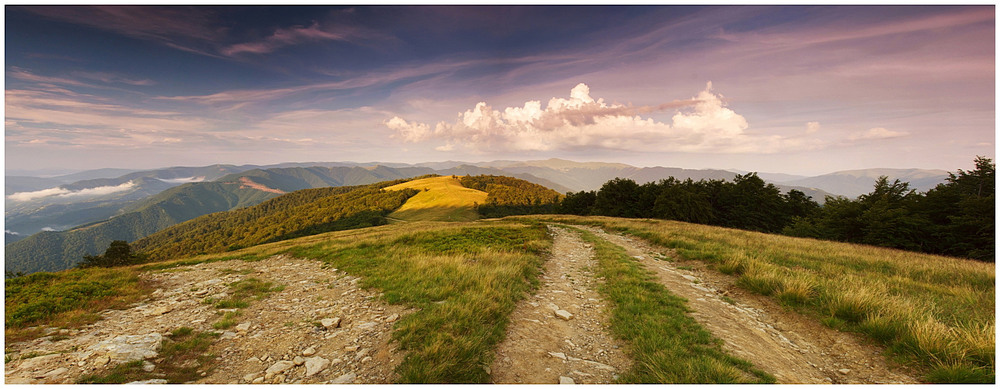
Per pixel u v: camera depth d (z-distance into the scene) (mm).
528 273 13016
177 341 7070
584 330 7789
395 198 178000
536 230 26438
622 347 6840
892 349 6445
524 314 8602
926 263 14625
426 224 43969
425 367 5367
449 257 14898
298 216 180250
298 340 7086
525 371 5719
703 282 12289
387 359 5938
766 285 10461
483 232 24000
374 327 7543
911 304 8125
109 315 9000
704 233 23734
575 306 9539
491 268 12547
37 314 8703
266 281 13227
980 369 5457
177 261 19234
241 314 8992
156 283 13125
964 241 29297
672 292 10578
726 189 55656
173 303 10148
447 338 6277
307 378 5531
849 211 35250
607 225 33656
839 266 13430
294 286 12258
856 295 8297
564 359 6258
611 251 17875
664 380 5395
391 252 17719
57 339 7043
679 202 50719
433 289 9867
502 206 155875
